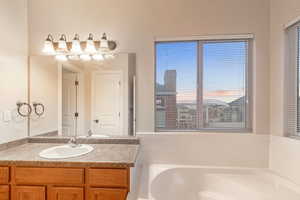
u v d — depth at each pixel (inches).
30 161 65.2
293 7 73.1
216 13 89.0
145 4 91.0
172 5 90.4
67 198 65.2
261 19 87.3
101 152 76.2
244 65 91.8
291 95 78.4
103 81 92.4
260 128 87.8
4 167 66.2
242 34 88.3
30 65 93.9
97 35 92.3
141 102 91.4
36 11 93.9
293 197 69.2
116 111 91.8
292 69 77.8
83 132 93.2
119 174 64.3
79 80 93.3
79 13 92.7
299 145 69.9
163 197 77.2
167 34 90.5
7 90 80.4
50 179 65.4
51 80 94.3
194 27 89.7
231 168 86.7
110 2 91.9
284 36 79.1
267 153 87.1
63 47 89.4
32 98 93.9
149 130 91.2
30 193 65.7
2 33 77.9
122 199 64.2
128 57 91.2
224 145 88.4
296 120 76.0
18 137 86.7
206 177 86.5
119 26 91.7
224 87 93.0
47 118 95.6
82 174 64.9
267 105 87.5
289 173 74.9
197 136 88.9
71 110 93.9
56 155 74.3
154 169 84.9
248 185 83.7
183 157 89.4
